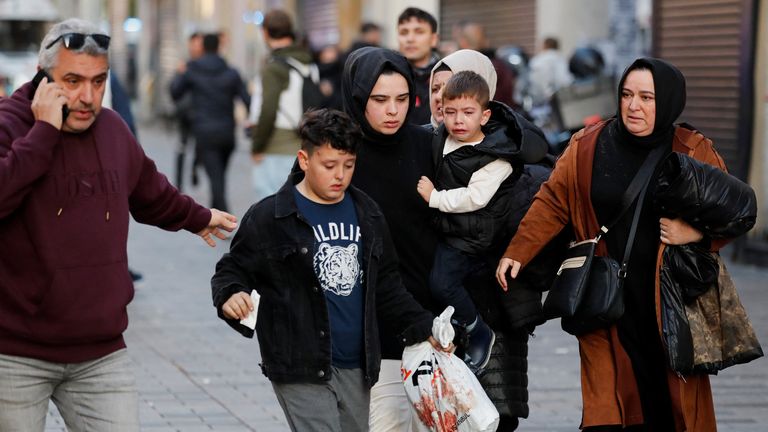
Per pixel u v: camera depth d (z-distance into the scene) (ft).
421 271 40.52
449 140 40.42
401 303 38.01
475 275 41.68
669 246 38.73
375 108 39.22
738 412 55.31
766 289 86.07
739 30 99.35
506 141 39.75
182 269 95.86
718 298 38.96
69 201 33.55
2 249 33.47
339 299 36.99
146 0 338.95
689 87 105.60
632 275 39.42
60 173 33.53
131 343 68.74
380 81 39.09
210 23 274.98
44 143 32.63
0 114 33.68
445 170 40.11
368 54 39.40
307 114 36.70
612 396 39.45
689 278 38.58
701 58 104.17
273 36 87.35
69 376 34.37
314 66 88.28
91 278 33.71
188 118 142.31
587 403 39.70
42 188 33.27
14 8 277.44
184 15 296.71
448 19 167.53
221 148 115.14
